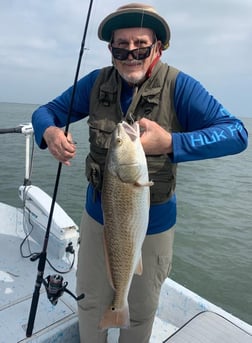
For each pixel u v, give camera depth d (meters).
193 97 1.78
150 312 2.10
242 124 1.75
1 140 20.94
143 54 1.77
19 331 2.31
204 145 1.55
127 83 1.90
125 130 1.56
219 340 1.95
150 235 1.94
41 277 2.23
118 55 1.79
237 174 16.28
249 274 5.86
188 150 1.54
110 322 1.71
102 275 2.07
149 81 1.83
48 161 14.52
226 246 6.98
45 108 2.20
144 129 1.54
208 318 2.12
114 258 1.65
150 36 1.81
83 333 2.22
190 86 1.80
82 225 2.16
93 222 2.04
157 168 1.84
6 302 2.59
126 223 1.58
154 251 1.97
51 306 2.57
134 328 2.13
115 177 1.56
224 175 15.80
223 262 6.26
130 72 1.80
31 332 2.26
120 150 1.53
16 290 2.74
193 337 1.96
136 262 1.64
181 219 8.59
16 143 19.92
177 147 1.53
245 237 7.52
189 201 10.38
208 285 5.50
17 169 12.77
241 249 6.86
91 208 2.05
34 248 3.39
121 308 1.69
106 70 2.03
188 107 1.79
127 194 1.55
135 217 1.57
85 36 1.97
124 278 1.66
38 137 2.00
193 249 6.76
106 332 2.24
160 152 1.56
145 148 1.53
